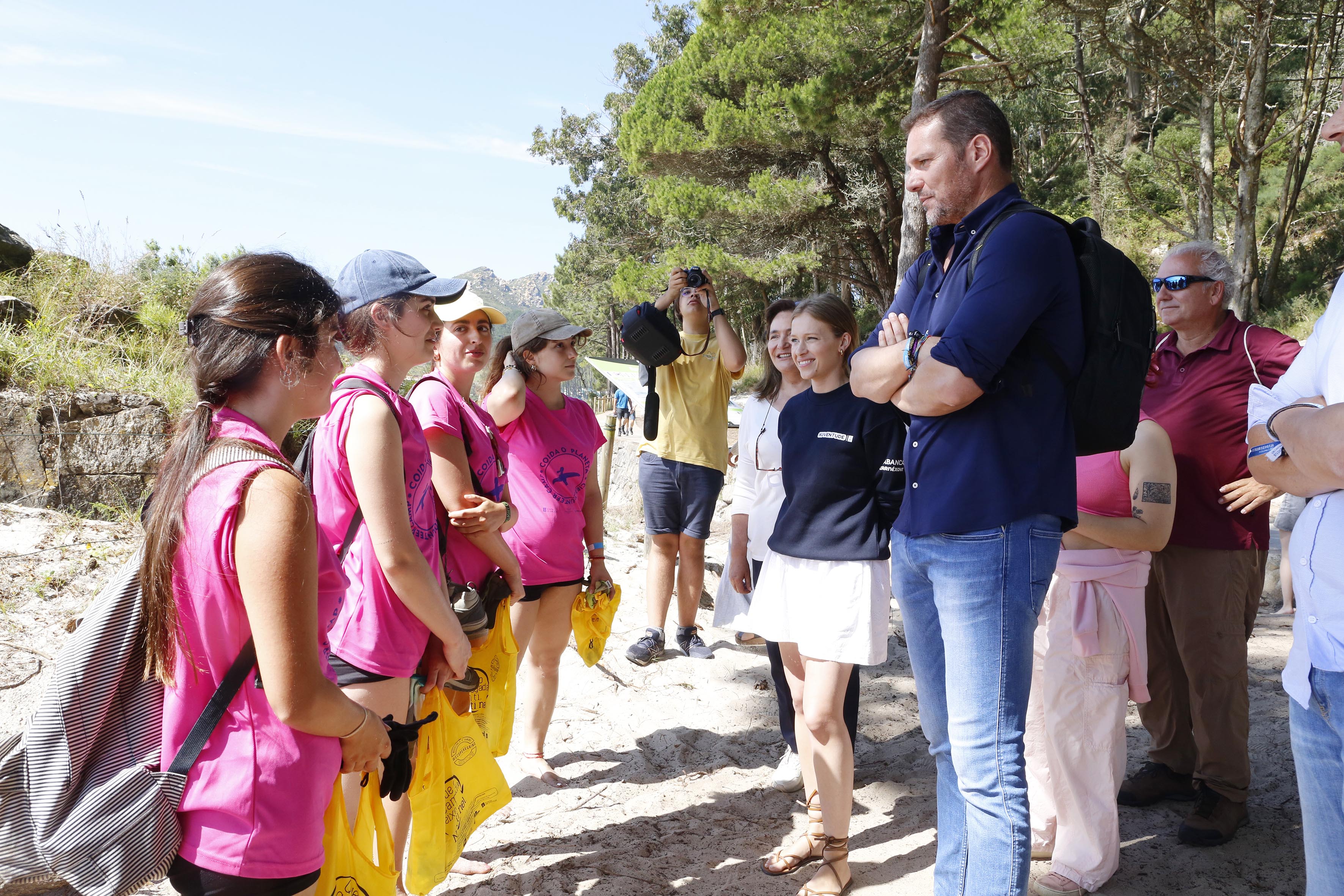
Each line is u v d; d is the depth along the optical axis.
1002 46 15.42
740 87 19.84
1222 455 3.04
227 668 1.56
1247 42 16.58
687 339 5.09
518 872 2.97
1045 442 2.10
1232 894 2.70
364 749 1.71
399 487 2.19
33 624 4.16
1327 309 1.82
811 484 2.83
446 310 2.85
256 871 1.55
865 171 20.22
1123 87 24.72
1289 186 19.20
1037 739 2.96
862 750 4.02
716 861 3.04
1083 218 2.25
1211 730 3.01
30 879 1.53
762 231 19.58
